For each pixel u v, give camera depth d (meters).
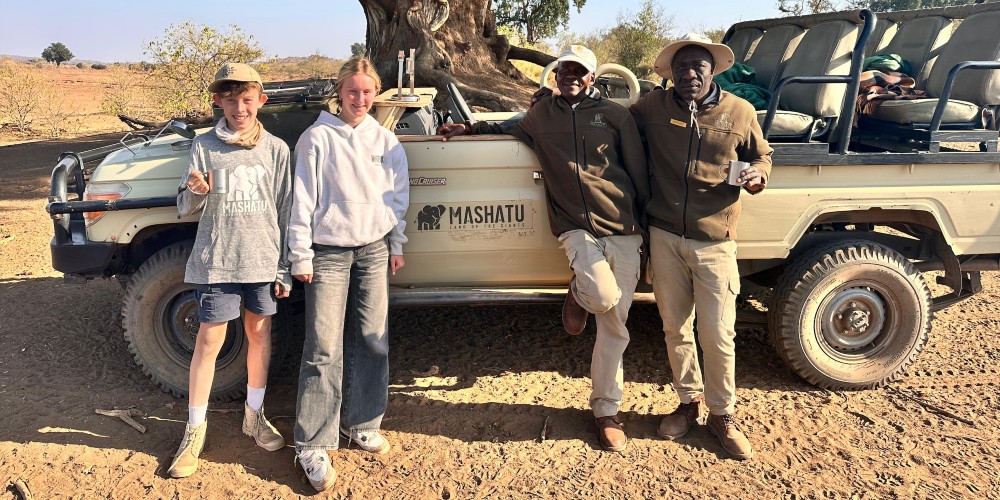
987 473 3.46
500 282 4.16
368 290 3.50
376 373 3.60
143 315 4.07
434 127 5.37
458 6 15.91
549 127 3.60
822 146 4.03
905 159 4.07
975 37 4.41
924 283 4.22
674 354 3.79
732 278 3.60
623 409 4.12
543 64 17.55
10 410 4.03
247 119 3.26
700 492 3.33
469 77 14.87
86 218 4.03
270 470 3.50
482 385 4.43
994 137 4.14
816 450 3.69
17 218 9.27
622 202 3.57
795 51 4.69
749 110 3.52
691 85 3.43
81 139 20.06
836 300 4.18
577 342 5.09
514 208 4.02
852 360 4.30
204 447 3.64
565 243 3.61
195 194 3.22
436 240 4.03
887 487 3.35
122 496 3.27
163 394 4.26
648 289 4.35
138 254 4.36
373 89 3.33
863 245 4.14
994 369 4.61
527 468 3.52
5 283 6.45
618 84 5.70
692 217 3.53
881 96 4.55
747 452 3.60
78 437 3.74
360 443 3.62
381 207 3.41
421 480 3.42
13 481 3.35
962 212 4.14
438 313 5.65
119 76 27.12
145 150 4.21
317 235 3.34
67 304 5.87
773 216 4.07
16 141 20.61
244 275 3.29
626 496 3.30
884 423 3.94
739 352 4.94
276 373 4.29
